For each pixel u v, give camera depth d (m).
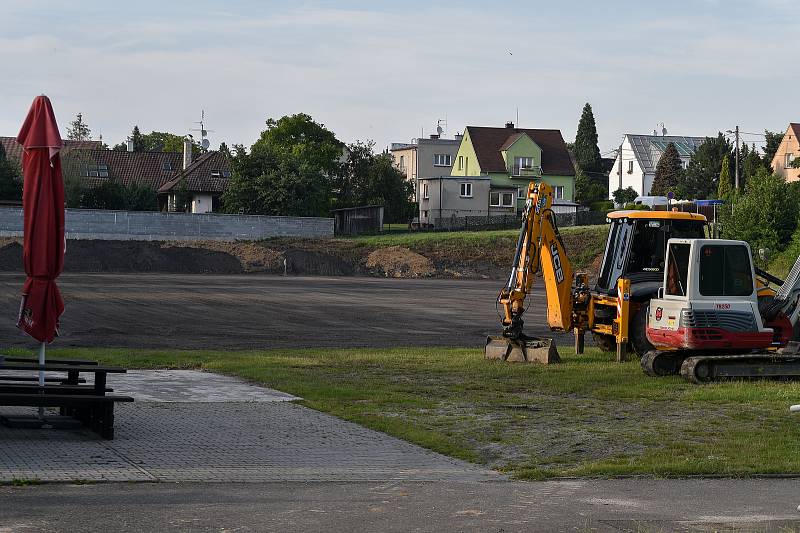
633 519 8.24
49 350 21.05
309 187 76.88
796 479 10.22
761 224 57.25
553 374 18.78
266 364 19.73
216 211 85.19
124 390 15.83
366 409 14.41
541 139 103.31
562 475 10.29
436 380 17.95
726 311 18.36
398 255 62.09
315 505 8.56
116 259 57.25
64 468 9.80
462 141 104.38
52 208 12.02
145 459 10.52
